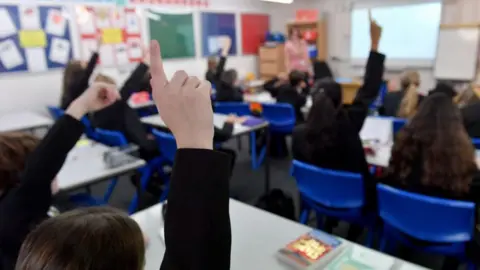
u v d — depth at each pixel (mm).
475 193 1529
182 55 5957
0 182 1119
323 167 1941
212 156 453
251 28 6961
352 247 1200
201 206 447
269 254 1185
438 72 5883
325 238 1246
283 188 3459
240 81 5754
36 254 537
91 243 539
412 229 1596
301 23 6801
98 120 2898
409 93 3312
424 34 5961
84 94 1106
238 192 3391
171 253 457
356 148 1847
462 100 3172
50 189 1088
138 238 603
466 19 5531
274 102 4336
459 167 1484
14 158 1142
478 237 1515
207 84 475
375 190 1872
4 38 4141
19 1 4191
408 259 2016
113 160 2180
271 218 1429
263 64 7027
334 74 6980
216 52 6438
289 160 4309
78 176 2027
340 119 1872
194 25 6059
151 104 4594
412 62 6176
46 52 4492
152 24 5488
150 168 2982
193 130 457
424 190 1569
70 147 1069
